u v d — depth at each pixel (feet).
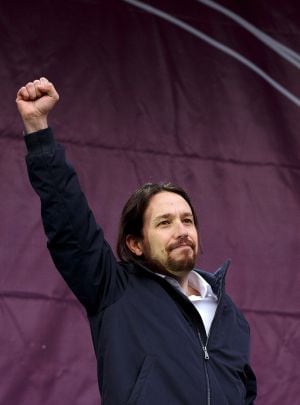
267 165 61.21
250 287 58.70
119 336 33.60
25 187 56.70
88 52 60.03
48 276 55.72
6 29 58.95
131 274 35.17
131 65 60.64
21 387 53.72
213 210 59.47
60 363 54.65
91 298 34.30
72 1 60.59
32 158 34.27
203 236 58.80
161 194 35.83
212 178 60.13
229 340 34.83
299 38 63.93
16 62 58.59
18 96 34.68
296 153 61.87
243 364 34.60
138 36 61.31
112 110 59.52
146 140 59.67
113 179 58.39
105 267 34.40
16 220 56.08
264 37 63.41
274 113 62.28
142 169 59.11
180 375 32.99
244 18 63.41
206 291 35.83
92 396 54.60
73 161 57.98
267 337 57.98
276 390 57.16
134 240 36.11
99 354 33.94
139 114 59.98
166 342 33.47
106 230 57.36
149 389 32.60
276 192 60.85
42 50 59.26
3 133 57.26
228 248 59.06
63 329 55.26
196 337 34.14
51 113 58.34
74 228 34.01
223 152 60.80
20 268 55.47
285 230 60.29
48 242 34.45
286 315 58.75
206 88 61.62
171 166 59.62
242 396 33.86
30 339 54.54
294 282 59.47
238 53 62.75
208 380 33.17
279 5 64.13
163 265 34.96
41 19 59.67
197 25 62.54
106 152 58.75
